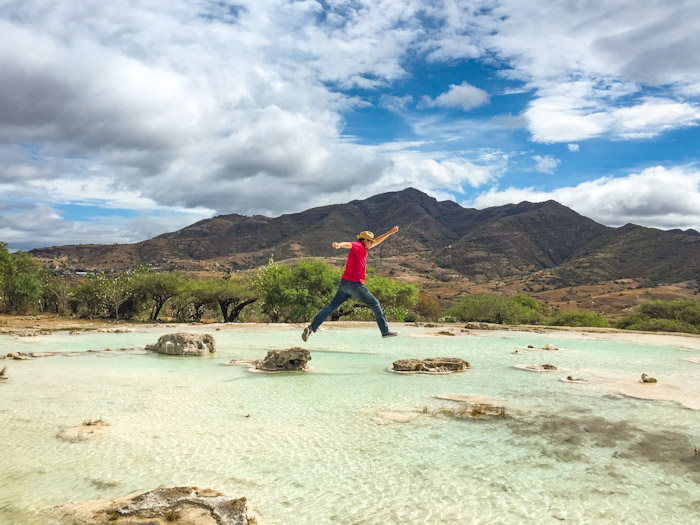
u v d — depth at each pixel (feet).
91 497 18.84
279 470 21.81
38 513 17.29
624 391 40.47
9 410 33.45
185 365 57.36
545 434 27.58
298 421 30.48
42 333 106.73
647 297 482.69
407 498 18.81
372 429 28.66
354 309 173.06
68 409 33.81
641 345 83.51
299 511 17.58
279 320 199.41
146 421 30.48
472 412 32.48
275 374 50.42
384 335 26.53
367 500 18.60
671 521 16.89
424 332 110.11
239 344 84.28
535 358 65.10
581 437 26.96
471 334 105.81
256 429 28.60
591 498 18.83
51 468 22.03
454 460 23.20
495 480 20.66
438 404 35.45
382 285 170.50
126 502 16.02
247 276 204.44
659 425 29.40
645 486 20.01
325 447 25.16
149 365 57.26
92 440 26.32
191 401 36.58
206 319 236.63
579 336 101.45
